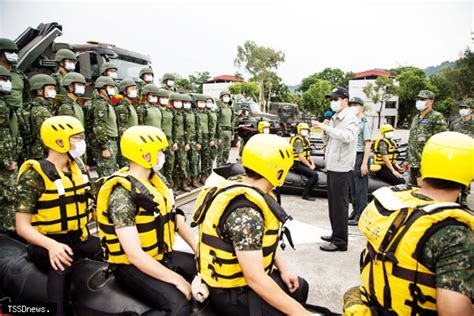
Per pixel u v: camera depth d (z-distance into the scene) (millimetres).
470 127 7254
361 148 4996
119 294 2070
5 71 3756
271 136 1884
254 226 1642
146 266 1921
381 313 1597
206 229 1793
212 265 1770
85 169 2740
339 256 3844
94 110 4836
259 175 1827
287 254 3885
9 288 2424
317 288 3150
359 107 5109
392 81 45250
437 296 1333
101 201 2064
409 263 1420
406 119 48031
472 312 1291
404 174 6742
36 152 4266
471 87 29000
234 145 15617
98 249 2666
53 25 6461
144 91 6027
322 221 5117
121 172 2246
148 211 2027
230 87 47562
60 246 2232
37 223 2404
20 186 2314
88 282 2227
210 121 7688
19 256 2590
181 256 2537
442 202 1468
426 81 44875
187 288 1980
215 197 1814
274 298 1621
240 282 1765
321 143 10305
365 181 4949
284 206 5895
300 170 6430
